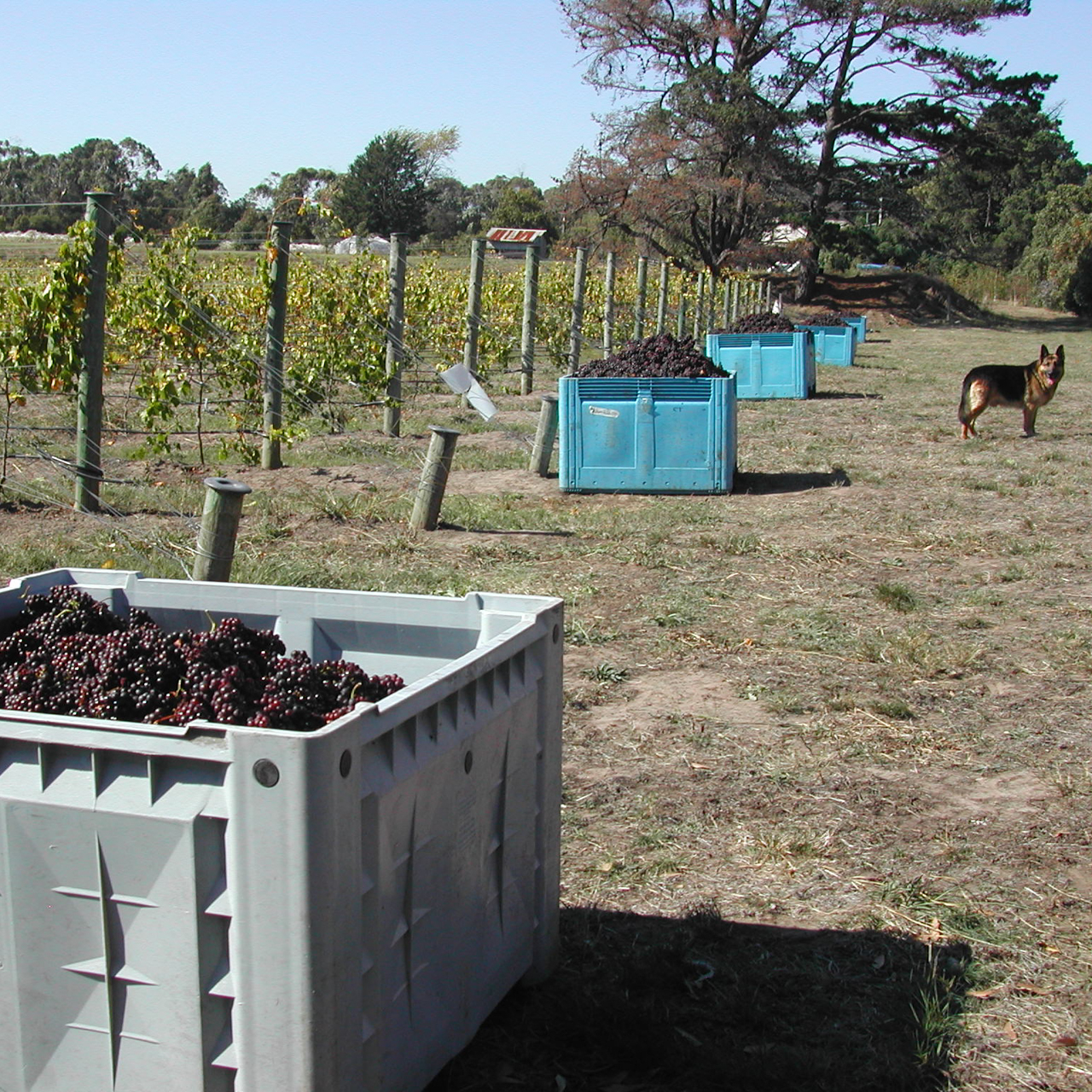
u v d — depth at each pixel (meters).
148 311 12.05
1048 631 6.71
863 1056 2.93
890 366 29.86
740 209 52.81
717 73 50.25
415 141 91.81
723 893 3.76
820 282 62.84
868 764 4.82
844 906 3.68
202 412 13.83
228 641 2.91
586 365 11.95
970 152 56.75
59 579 3.51
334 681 2.89
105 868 2.21
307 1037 2.15
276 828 2.09
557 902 3.24
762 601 7.35
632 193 51.56
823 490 11.48
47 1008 2.30
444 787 2.55
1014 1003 3.16
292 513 9.58
